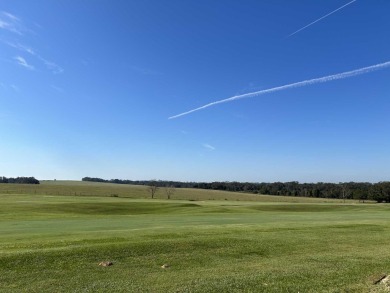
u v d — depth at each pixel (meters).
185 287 10.89
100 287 11.08
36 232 23.31
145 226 27.62
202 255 15.66
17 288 11.08
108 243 16.84
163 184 173.50
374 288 10.69
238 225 26.58
